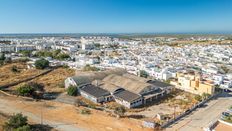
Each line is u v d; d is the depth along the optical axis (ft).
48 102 255.09
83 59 563.48
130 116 230.48
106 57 633.20
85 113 225.56
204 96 297.53
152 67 474.08
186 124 217.97
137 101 263.90
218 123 210.79
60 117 213.66
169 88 316.81
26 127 172.04
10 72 388.57
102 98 271.69
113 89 283.79
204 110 258.57
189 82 331.98
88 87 295.69
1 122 189.57
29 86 279.49
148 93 287.89
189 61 590.96
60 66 460.55
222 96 315.99
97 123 204.33
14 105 238.48
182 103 276.21
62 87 319.27
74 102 260.83
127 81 307.58
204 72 449.48
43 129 187.01
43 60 438.40
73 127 194.29
